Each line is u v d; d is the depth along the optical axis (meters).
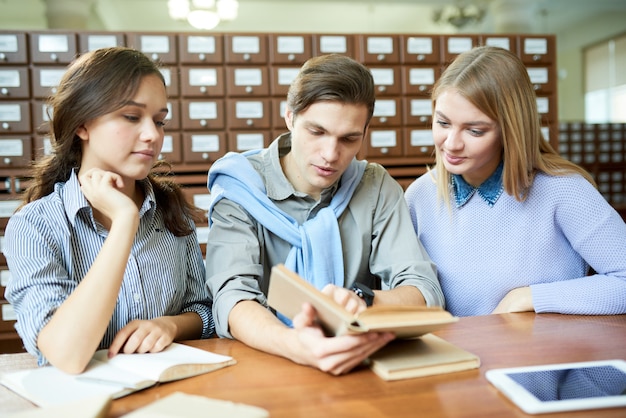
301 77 0.95
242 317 0.88
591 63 6.64
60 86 0.90
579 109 6.82
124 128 0.87
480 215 1.20
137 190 1.03
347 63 0.94
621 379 0.67
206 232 2.09
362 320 0.66
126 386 0.67
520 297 1.09
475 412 0.60
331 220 1.08
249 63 2.09
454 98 1.06
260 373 0.74
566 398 0.61
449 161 1.12
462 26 5.64
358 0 5.27
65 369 0.73
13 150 1.97
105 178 0.84
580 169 1.18
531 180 1.15
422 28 6.45
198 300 1.09
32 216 0.88
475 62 1.06
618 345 0.83
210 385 0.70
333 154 0.94
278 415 0.60
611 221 1.11
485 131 1.07
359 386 0.68
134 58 0.90
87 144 0.92
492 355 0.79
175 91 2.05
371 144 2.18
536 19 6.11
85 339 0.73
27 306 0.79
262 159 1.15
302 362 0.76
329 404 0.63
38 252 0.85
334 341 0.69
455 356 0.75
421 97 2.20
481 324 0.97
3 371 0.80
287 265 1.06
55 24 4.25
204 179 2.12
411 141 2.20
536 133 1.12
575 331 0.91
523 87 1.08
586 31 6.46
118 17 5.58
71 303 0.75
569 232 1.15
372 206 1.16
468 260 1.21
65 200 0.92
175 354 0.80
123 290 0.95
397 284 1.06
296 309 0.76
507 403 0.63
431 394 0.65
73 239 0.92
